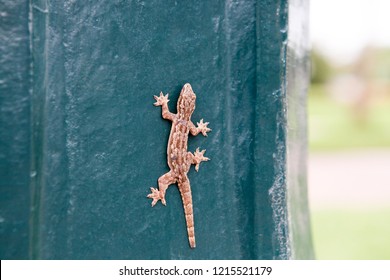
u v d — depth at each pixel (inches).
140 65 33.5
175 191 34.1
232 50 34.6
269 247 34.9
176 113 34.1
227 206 34.8
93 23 32.9
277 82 34.7
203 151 34.4
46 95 32.2
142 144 33.6
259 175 34.8
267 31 34.6
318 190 80.2
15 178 31.8
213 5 34.4
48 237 32.3
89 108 32.9
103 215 33.1
